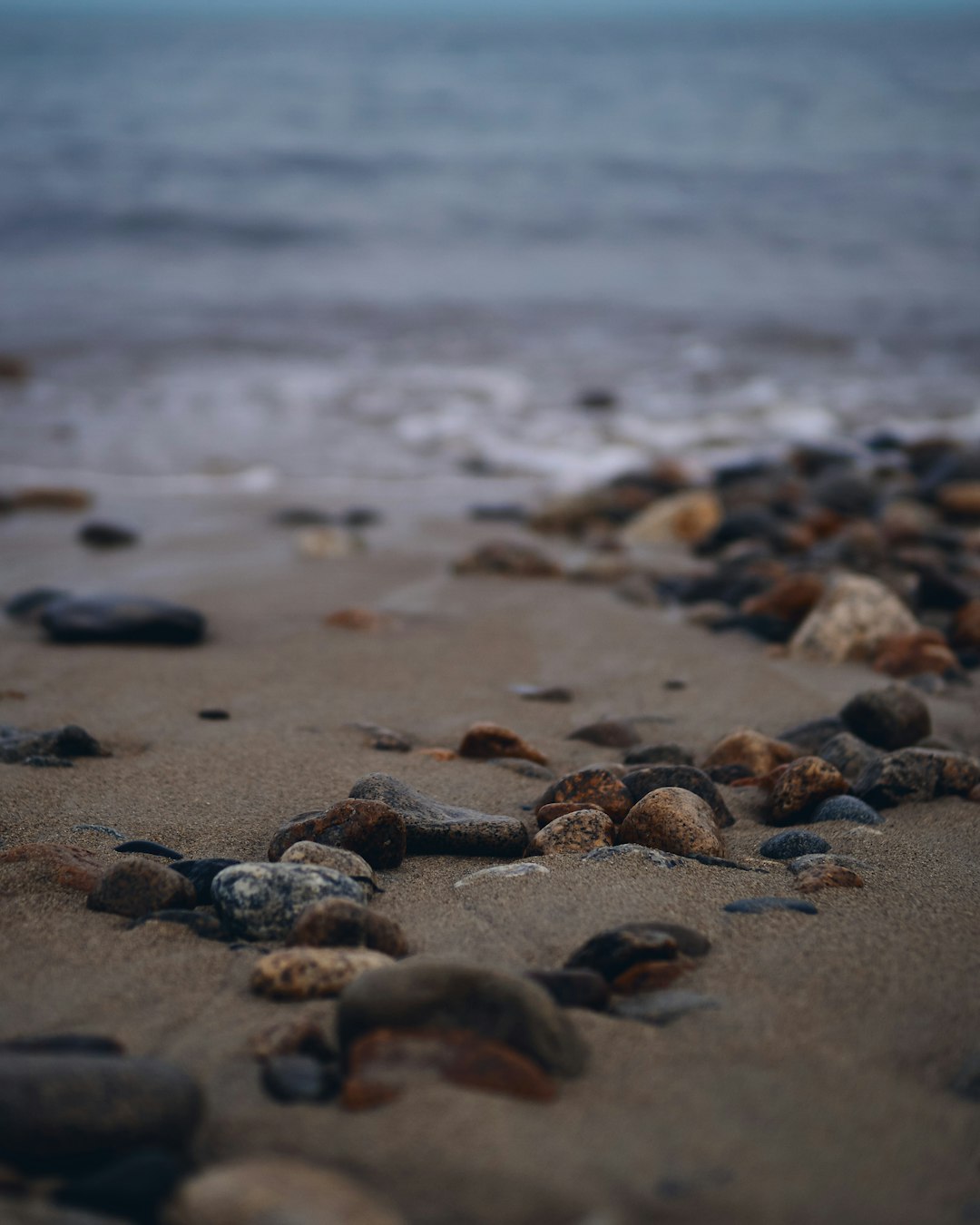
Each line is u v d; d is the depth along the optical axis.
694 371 12.34
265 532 6.87
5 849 2.34
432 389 11.36
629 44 105.50
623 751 3.39
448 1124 1.39
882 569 5.79
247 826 2.62
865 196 24.09
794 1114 1.46
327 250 18.17
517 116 37.62
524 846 2.51
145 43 100.25
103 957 1.89
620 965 1.84
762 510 7.29
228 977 1.82
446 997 1.57
